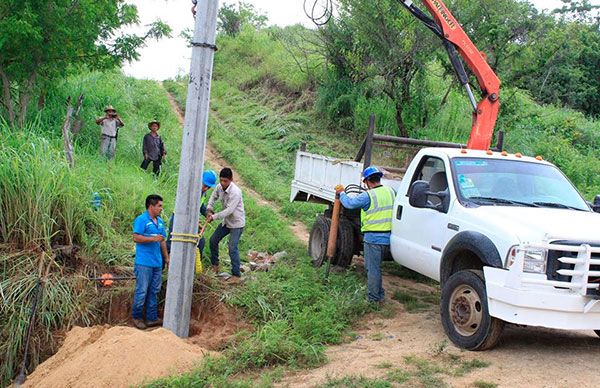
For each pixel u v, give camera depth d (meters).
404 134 19.30
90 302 7.84
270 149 21.14
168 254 8.41
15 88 14.34
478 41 17.42
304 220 14.32
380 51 18.47
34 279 7.48
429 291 8.97
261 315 7.77
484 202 6.74
